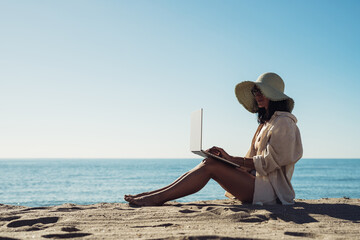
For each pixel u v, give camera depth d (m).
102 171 82.44
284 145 3.78
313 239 2.54
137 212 3.44
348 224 3.06
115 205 4.06
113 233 2.67
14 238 2.46
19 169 95.06
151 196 3.88
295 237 2.56
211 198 22.12
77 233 2.62
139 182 44.62
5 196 26.38
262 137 3.93
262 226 2.93
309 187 37.31
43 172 76.69
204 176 3.87
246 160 3.89
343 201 4.54
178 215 3.30
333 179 53.09
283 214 3.29
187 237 2.46
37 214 3.40
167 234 2.61
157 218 3.21
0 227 2.96
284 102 4.07
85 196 26.25
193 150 3.76
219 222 3.08
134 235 2.60
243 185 3.84
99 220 3.15
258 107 4.52
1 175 63.56
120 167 112.38
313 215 3.38
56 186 37.38
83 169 95.06
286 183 3.91
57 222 3.10
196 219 3.18
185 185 3.84
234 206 3.73
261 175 3.84
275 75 4.24
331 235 2.62
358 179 52.72
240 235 2.57
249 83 4.35
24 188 34.50
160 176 59.75
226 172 3.83
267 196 3.81
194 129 3.79
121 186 37.72
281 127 3.81
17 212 3.56
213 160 3.87
